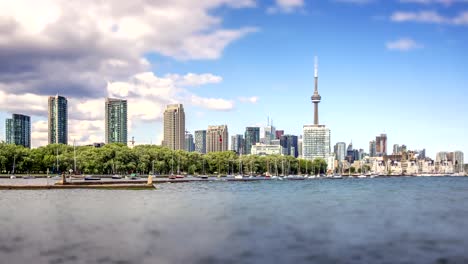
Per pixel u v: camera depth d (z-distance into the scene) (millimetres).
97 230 74250
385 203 136125
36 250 58469
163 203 123188
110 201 125500
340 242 65938
